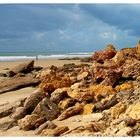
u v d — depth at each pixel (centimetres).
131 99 1177
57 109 1151
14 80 1705
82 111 1149
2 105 1274
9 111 1184
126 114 1030
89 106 1158
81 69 1848
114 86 1429
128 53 1825
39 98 1188
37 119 1048
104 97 1256
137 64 1586
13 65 3189
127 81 1480
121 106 1082
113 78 1446
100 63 1916
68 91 1298
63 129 961
